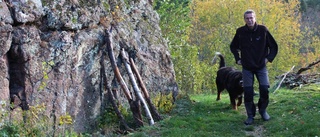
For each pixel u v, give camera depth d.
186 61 17.25
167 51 10.05
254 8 32.44
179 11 17.39
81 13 7.18
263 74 7.23
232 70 9.20
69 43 6.65
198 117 7.77
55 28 6.63
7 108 5.73
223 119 7.68
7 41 5.77
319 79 12.95
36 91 6.16
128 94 7.63
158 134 6.64
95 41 7.39
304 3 46.03
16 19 5.98
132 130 7.23
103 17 7.96
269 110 8.23
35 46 6.20
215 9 33.97
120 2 8.89
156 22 10.36
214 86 20.41
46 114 6.25
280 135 6.32
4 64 5.76
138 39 8.95
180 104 9.43
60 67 6.54
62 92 6.57
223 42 31.42
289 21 33.59
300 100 9.02
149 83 8.95
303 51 40.28
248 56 7.15
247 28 7.12
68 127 6.64
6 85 5.80
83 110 7.19
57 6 6.70
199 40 34.25
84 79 7.21
